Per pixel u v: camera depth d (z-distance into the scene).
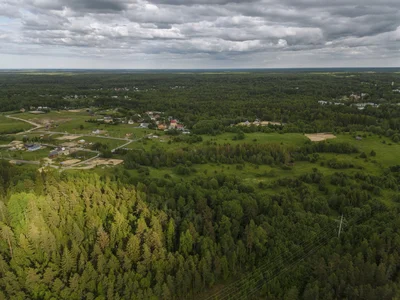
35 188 100.06
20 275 68.94
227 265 83.75
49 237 74.44
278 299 75.50
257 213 106.00
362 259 77.62
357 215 102.88
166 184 130.88
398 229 88.94
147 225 91.31
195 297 79.75
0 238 75.25
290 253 85.12
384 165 158.00
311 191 123.81
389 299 67.12
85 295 70.38
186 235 86.00
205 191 115.56
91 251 80.06
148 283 76.06
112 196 99.06
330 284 73.12
